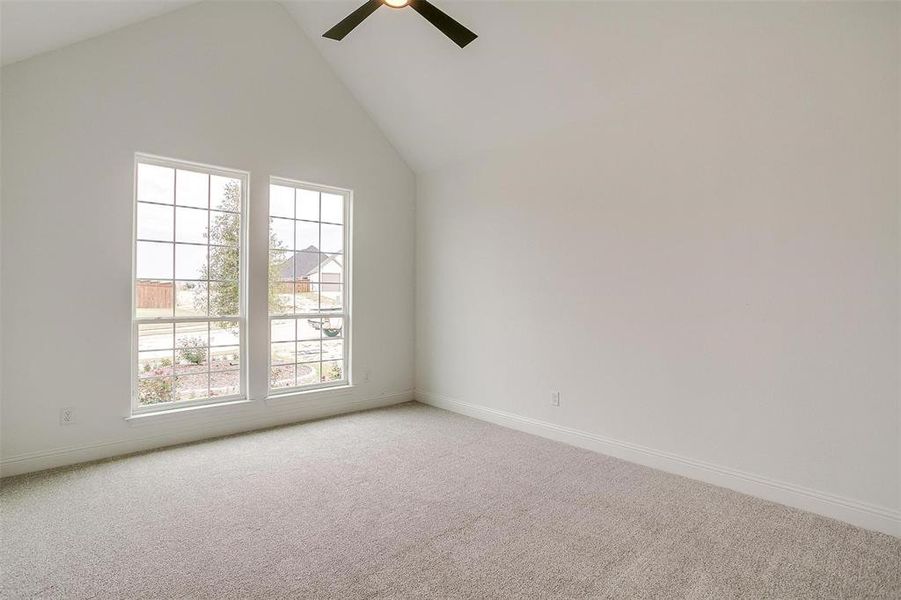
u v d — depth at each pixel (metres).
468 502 2.67
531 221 3.98
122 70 3.34
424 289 5.02
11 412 2.99
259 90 3.99
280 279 4.25
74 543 2.20
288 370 4.30
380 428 4.10
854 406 2.43
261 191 4.01
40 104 3.05
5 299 2.96
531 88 3.60
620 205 3.38
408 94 4.27
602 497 2.75
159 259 3.60
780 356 2.67
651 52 2.98
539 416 3.94
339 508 2.58
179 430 3.64
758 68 2.70
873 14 2.32
